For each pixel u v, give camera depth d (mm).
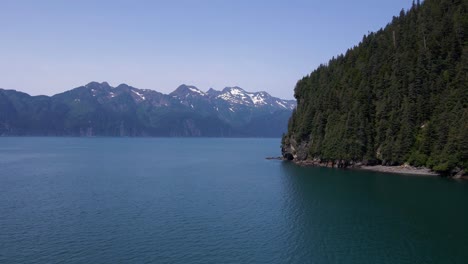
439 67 139500
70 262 47500
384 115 143000
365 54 179750
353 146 143500
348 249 52594
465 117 114938
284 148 194500
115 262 47719
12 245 53219
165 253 50906
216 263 47750
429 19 162125
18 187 98500
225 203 80000
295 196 87250
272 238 57156
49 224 63438
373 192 91688
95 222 64812
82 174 126062
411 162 129875
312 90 190625
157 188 98375
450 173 117000
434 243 54531
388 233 59062
